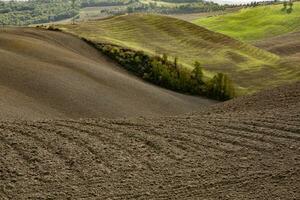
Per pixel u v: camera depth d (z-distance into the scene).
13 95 37.81
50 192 12.45
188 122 20.52
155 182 13.25
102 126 19.45
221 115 22.77
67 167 14.16
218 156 15.48
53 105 39.09
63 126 19.12
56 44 68.62
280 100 27.45
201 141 17.16
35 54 55.94
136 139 17.33
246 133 18.23
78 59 60.16
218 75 68.38
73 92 43.84
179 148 16.31
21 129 18.02
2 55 49.53
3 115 30.22
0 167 13.86
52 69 49.81
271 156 15.38
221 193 12.45
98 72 54.88
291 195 12.10
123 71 69.62
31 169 13.91
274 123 19.61
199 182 13.23
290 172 13.74
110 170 14.09
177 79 68.06
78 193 12.45
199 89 68.25
